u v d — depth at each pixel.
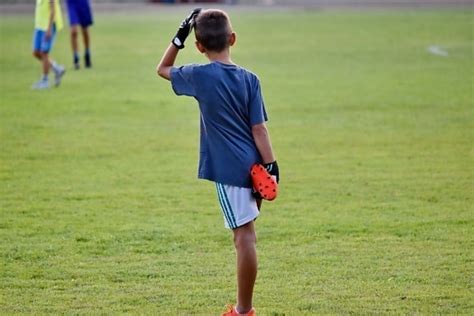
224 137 16.92
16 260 21.92
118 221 25.41
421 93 49.34
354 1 126.81
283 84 53.66
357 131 38.97
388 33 84.50
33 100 47.75
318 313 18.16
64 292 19.62
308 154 34.53
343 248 22.69
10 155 34.47
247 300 17.38
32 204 27.38
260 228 24.55
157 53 70.88
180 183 30.09
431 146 35.69
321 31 87.25
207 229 24.55
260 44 76.81
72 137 38.00
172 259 21.92
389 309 18.36
